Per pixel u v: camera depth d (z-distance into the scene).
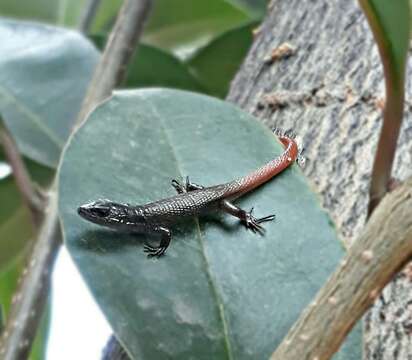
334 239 0.25
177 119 0.27
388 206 0.20
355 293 0.19
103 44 0.45
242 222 0.26
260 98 0.36
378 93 0.34
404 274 0.28
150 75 0.44
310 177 0.32
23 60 0.39
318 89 0.35
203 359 0.23
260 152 0.27
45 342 0.39
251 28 0.45
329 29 0.37
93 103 0.35
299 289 0.24
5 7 0.51
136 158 0.26
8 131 0.34
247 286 0.24
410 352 0.27
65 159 0.25
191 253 0.25
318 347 0.19
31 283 0.32
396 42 0.23
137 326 0.22
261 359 0.23
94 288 0.23
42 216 0.34
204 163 0.27
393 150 0.23
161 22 0.50
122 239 0.25
